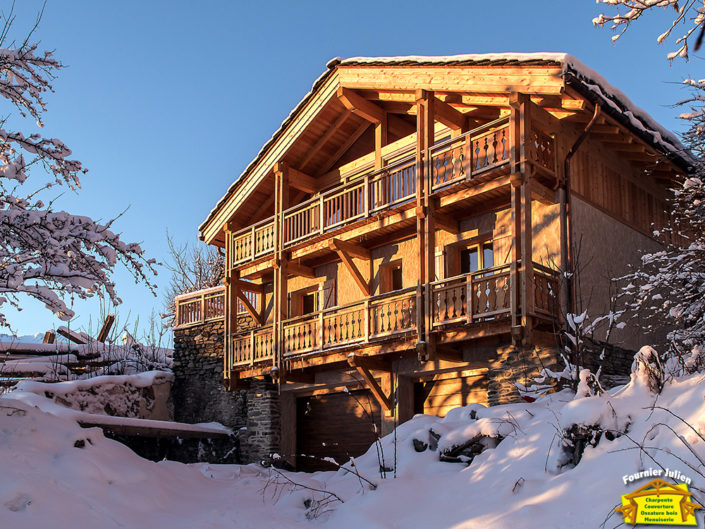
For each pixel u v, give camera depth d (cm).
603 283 1380
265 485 1040
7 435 915
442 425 984
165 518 875
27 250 1092
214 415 1977
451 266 1504
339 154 1855
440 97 1528
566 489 710
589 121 1355
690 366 849
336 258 1775
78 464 894
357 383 1664
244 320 2025
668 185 1662
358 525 784
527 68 1288
